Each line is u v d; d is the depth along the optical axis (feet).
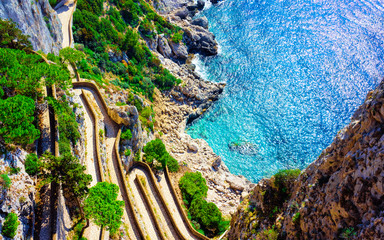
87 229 153.48
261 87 384.68
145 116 288.10
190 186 248.11
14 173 127.44
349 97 363.15
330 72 392.68
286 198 139.74
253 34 461.78
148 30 401.29
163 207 213.66
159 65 372.99
